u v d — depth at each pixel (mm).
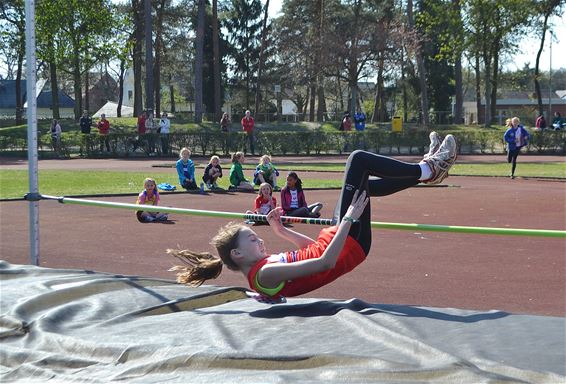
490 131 37750
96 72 92688
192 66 68562
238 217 5875
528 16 44188
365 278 8164
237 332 4582
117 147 34562
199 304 5594
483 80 58812
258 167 17578
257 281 4926
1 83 82062
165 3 57469
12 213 13727
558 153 35656
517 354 3943
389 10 57406
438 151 5039
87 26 42375
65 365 4250
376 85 67750
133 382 3865
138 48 56438
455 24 45094
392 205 15195
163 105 96375
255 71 68062
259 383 3697
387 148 36312
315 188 18422
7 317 5090
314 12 55125
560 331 4383
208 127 44000
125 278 6203
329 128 46625
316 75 50188
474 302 7000
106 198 16109
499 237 10992
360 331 4465
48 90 83938
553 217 13172
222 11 66375
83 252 9805
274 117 63219
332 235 4945
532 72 54281
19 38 42656
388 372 3680
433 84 63750
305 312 5066
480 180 21594
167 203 15477
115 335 4648
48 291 5711
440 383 3566
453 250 9930
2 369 4352
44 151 34500
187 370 3979
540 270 8492
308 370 3854
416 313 4883
